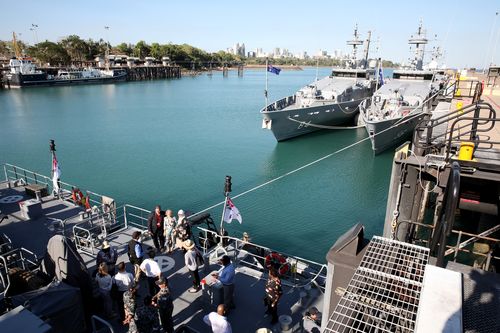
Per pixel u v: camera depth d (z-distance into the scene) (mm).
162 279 7641
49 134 49250
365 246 5109
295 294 10070
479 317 3658
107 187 28734
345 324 3373
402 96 38219
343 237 5227
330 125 49781
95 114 67562
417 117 34625
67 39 162375
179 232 11898
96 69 147375
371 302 3652
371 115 36438
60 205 17312
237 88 130000
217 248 12172
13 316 6000
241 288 10336
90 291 8664
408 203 8531
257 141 47094
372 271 4078
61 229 14578
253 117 67062
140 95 102250
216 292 8945
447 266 4637
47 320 7215
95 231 14516
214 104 85062
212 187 29016
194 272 9875
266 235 20359
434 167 7898
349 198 26531
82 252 12352
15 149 40625
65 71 131875
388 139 37469
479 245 14875
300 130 45906
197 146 43781
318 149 42406
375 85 54375
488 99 21062
